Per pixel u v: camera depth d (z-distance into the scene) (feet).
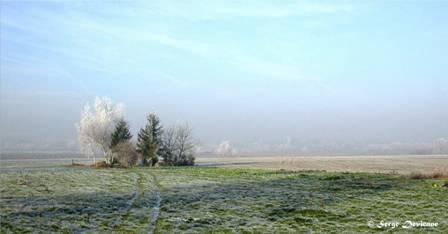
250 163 325.62
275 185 133.28
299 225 74.08
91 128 307.99
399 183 127.34
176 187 132.36
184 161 299.38
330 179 146.10
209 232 69.10
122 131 306.76
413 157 433.07
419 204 91.30
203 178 163.94
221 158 466.29
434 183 124.57
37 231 69.82
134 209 90.89
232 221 77.71
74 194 117.08
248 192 116.78
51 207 93.66
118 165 285.02
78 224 75.25
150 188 130.52
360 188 119.85
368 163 303.27
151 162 293.23
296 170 201.87
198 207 92.94
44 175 188.24
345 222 76.02
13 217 82.28
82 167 275.39
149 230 70.38
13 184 146.41
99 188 131.85
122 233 68.18
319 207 90.53
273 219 79.61
